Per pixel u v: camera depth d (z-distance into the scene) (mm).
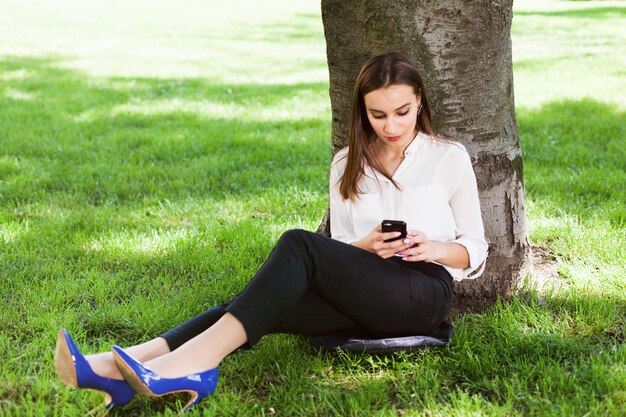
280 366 2980
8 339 3178
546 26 16344
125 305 3521
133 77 10672
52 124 7586
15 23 18219
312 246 2633
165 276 3971
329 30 3473
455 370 2916
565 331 3229
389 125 2713
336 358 3039
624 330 3209
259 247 4273
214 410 2617
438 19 3256
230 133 7230
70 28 17500
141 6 23328
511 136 3508
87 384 2457
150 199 5262
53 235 4504
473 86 3352
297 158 6383
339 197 3023
